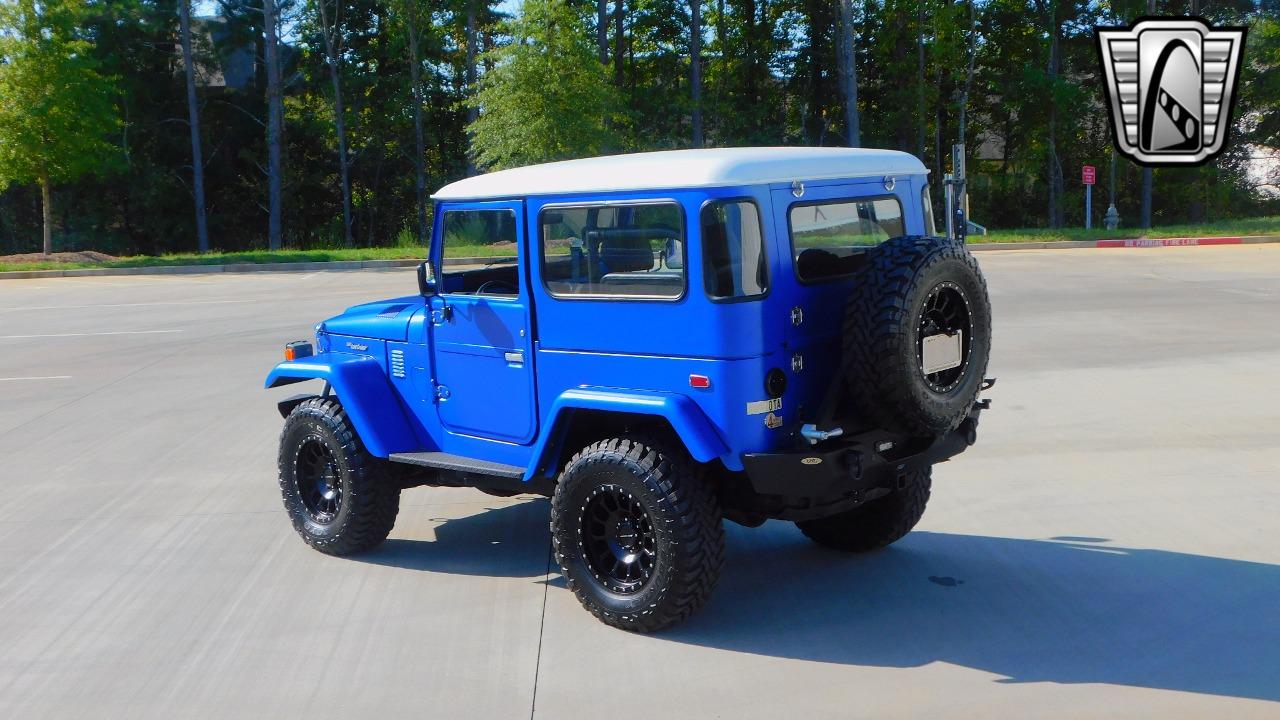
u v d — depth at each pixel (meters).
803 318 4.79
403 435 5.97
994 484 7.31
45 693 4.56
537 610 5.36
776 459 4.57
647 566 4.94
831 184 4.93
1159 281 18.61
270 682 4.60
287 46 46.94
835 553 6.09
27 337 16.00
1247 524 6.29
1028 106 44.06
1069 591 5.36
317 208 48.81
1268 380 10.22
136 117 44.38
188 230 46.66
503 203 5.31
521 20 30.53
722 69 48.53
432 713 4.26
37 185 43.62
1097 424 8.84
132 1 42.59
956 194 5.54
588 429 5.29
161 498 7.66
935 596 5.37
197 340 15.05
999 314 15.20
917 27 43.03
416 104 44.28
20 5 30.86
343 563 6.18
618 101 32.91
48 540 6.77
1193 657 4.57
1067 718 4.05
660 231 4.70
